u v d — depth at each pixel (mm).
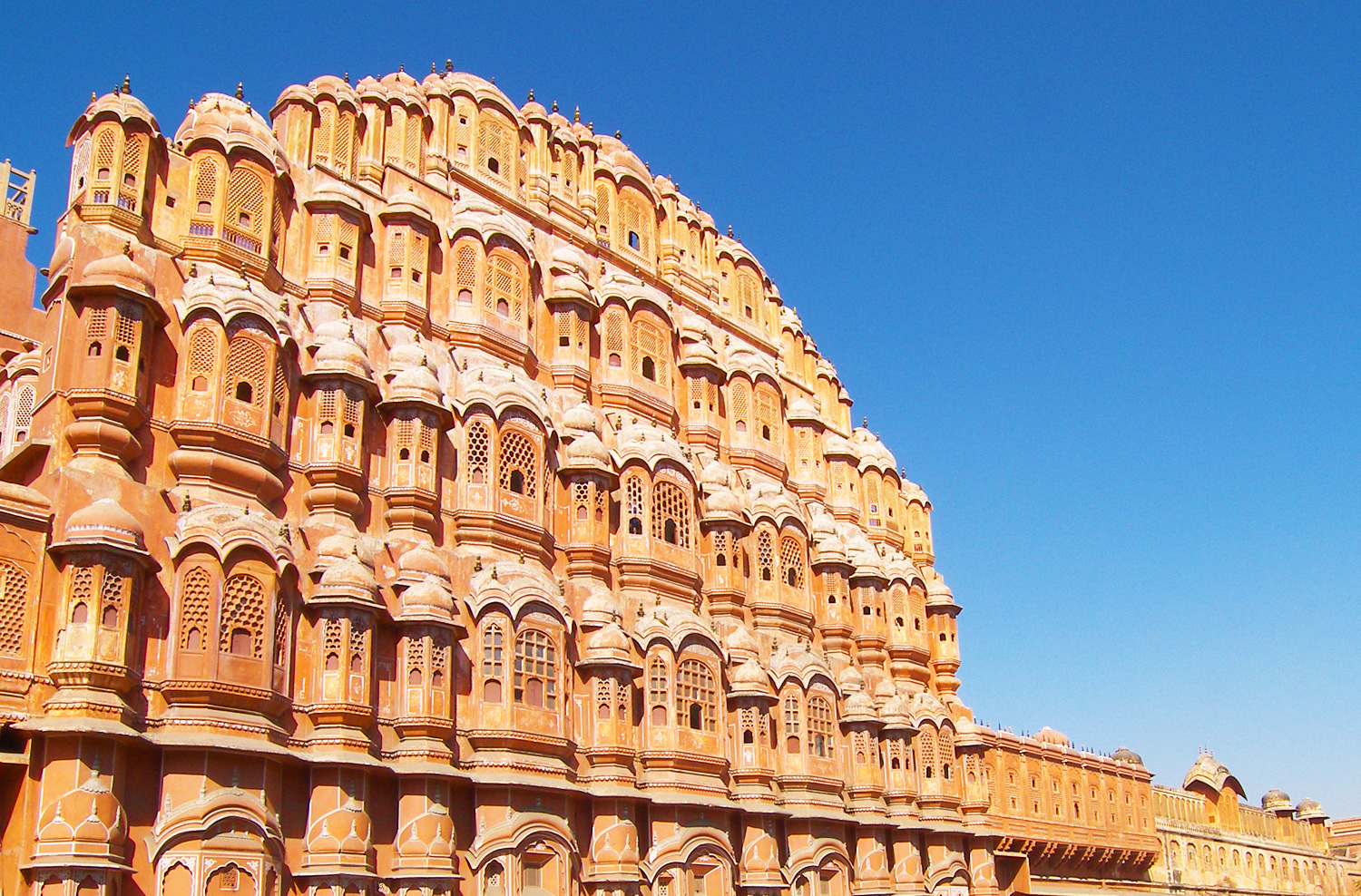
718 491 52625
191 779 31859
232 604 33969
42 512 31875
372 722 36469
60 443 33688
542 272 50875
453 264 46594
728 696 48312
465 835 37625
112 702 30875
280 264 41594
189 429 35594
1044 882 68375
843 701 54781
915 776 57156
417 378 41562
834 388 68688
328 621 36219
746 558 54219
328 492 38438
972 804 60594
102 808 29766
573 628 43406
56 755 29844
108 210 36562
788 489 60406
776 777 49438
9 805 29859
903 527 68500
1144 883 80188
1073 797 74062
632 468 48531
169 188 39094
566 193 54750
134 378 34562
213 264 38719
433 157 49281
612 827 41312
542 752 40094
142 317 35156
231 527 34406
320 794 34531
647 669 44969
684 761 44531
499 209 49562
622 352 51844
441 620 37906
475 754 38719
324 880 33781
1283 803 105312
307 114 45094
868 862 52562
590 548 45312
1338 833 122812
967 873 58188
